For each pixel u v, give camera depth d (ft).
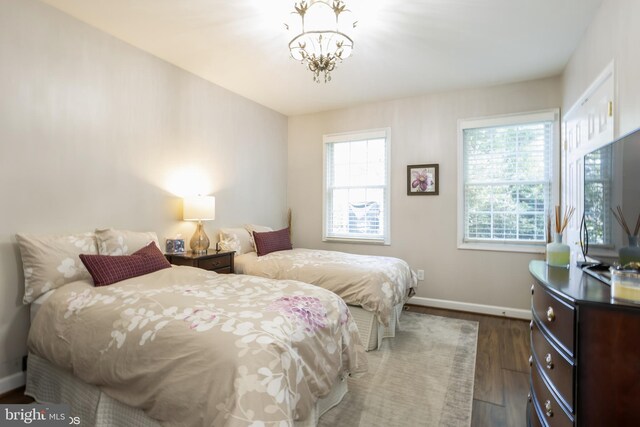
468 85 12.00
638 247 4.28
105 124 8.61
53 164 7.55
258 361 3.96
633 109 5.60
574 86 9.37
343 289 9.21
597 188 5.58
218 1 7.26
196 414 3.88
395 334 10.05
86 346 5.16
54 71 7.56
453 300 12.62
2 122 6.72
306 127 15.72
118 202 8.93
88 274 7.27
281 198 15.72
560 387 4.19
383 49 9.32
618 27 6.25
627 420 3.58
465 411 6.23
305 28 7.18
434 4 7.22
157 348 4.47
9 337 6.84
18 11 6.95
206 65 10.55
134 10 7.63
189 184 11.04
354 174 14.75
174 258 9.67
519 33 8.45
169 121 10.36
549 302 4.61
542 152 11.41
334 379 5.61
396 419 5.98
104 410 4.99
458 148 12.48
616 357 3.63
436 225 12.91
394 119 13.71
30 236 6.90
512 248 11.68
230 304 5.43
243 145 13.42
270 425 3.58
